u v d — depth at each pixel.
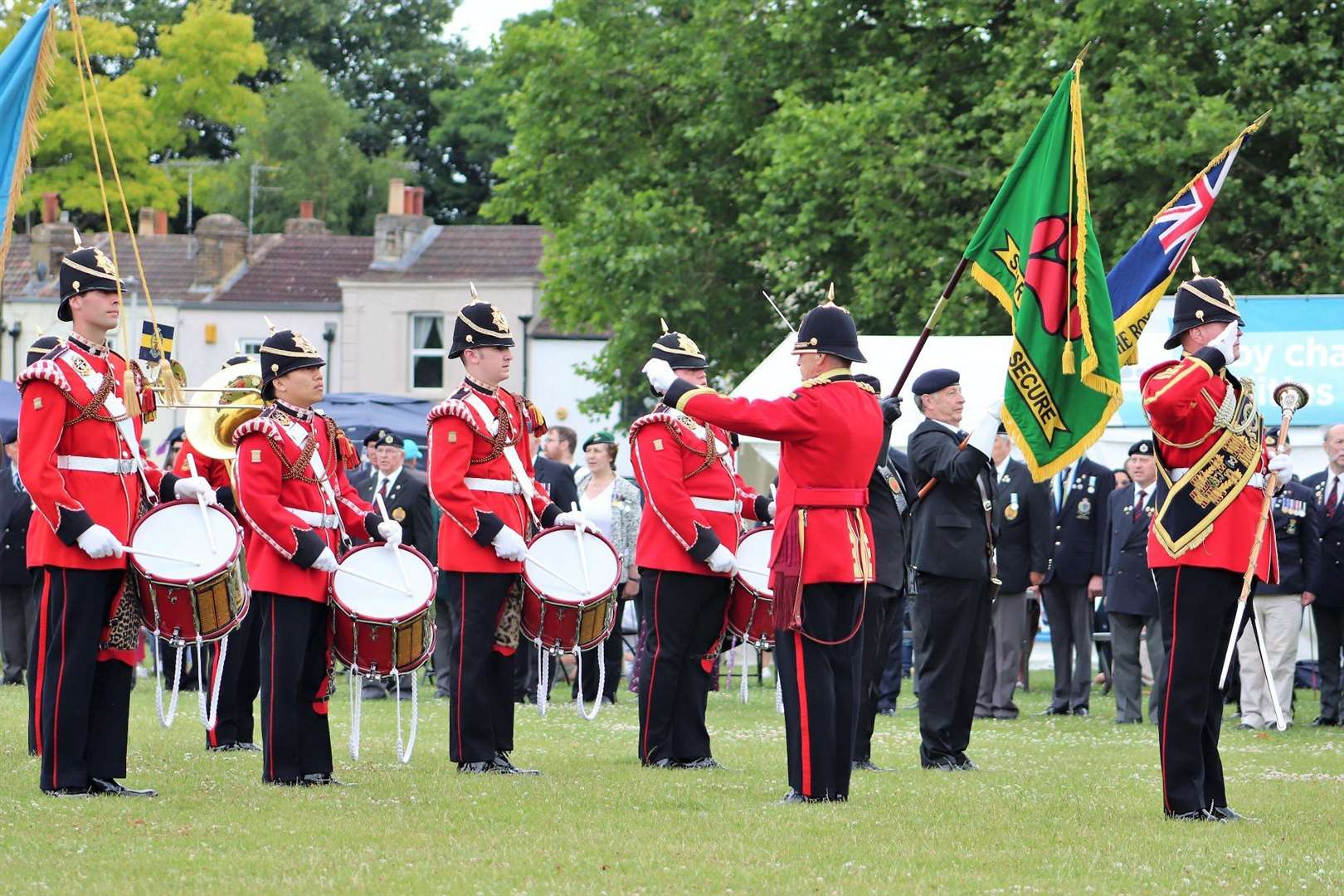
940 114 50.88
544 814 15.75
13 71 18.59
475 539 19.05
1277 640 28.50
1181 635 15.96
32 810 15.48
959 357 34.72
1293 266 45.81
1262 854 14.11
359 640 18.06
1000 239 17.73
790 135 50.03
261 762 20.12
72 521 15.98
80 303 16.59
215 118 104.31
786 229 51.03
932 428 20.81
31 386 16.12
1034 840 14.68
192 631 16.83
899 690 31.77
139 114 95.69
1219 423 15.86
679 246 54.00
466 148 114.56
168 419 79.56
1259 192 47.72
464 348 19.58
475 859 13.41
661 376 16.33
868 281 48.50
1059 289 16.91
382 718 26.09
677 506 20.02
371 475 32.19
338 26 119.50
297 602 17.73
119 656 16.81
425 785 17.70
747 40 55.19
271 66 117.50
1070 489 30.94
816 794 16.66
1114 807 16.81
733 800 16.86
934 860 13.66
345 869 12.94
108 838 14.09
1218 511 15.80
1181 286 16.31
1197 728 16.02
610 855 13.66
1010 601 29.81
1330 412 34.03
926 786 18.48
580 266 55.81
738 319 56.59
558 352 79.62
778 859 13.56
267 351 18.08
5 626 33.53
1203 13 46.44
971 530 20.70
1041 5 48.56
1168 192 44.97
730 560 20.00
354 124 110.19
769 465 37.53
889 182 47.72
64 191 93.44
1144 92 44.97
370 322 82.81
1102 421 16.55
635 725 25.78
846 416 16.27
